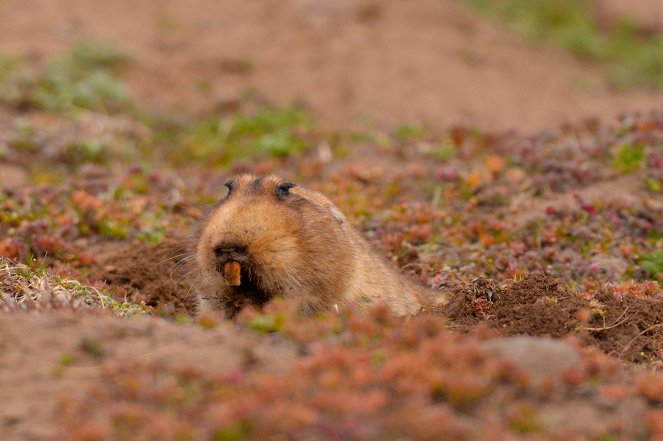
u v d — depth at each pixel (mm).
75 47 24125
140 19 27188
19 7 26594
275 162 18359
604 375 6820
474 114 23922
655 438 6129
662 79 30906
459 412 6129
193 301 10602
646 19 35469
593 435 6090
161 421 5848
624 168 15086
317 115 22750
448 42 28484
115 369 6629
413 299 10531
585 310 8922
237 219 8930
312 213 9477
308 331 7379
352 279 9625
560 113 24828
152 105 22750
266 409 5930
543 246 12820
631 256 12445
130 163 18094
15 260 11203
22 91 21000
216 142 20375
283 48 26422
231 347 7047
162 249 12055
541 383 6418
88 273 11695
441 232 13438
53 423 6141
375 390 6219
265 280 9062
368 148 18969
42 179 16094
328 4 28688
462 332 8625
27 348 7008
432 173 16484
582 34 32406
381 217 14117
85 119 20328
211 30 27016
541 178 14875
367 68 25844
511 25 32156
